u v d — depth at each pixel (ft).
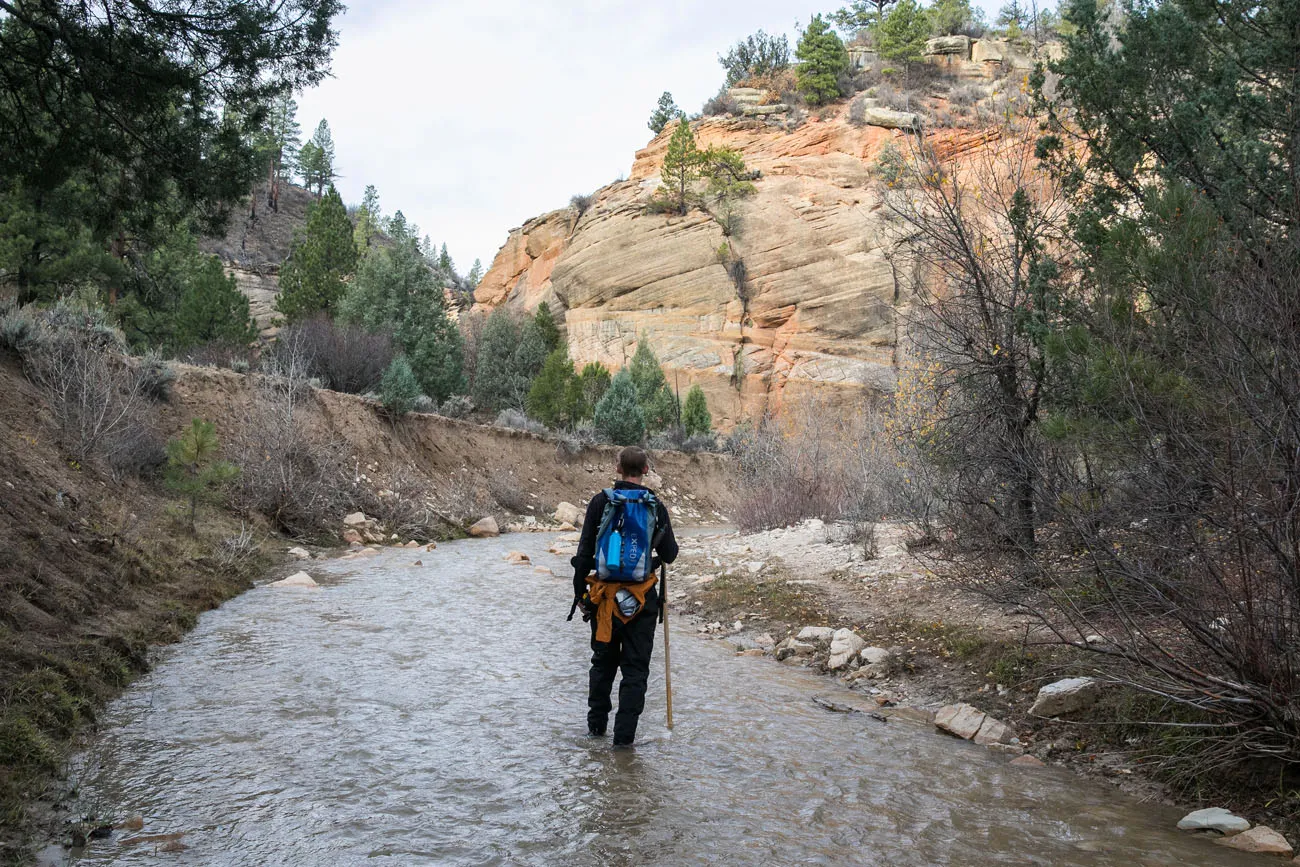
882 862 10.44
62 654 17.49
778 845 10.87
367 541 50.57
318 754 14.05
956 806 12.51
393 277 117.60
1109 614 16.88
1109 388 15.64
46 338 40.11
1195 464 14.03
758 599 29.55
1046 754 15.17
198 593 28.50
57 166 25.17
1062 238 24.36
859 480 43.32
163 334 99.96
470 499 67.10
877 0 226.99
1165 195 17.28
